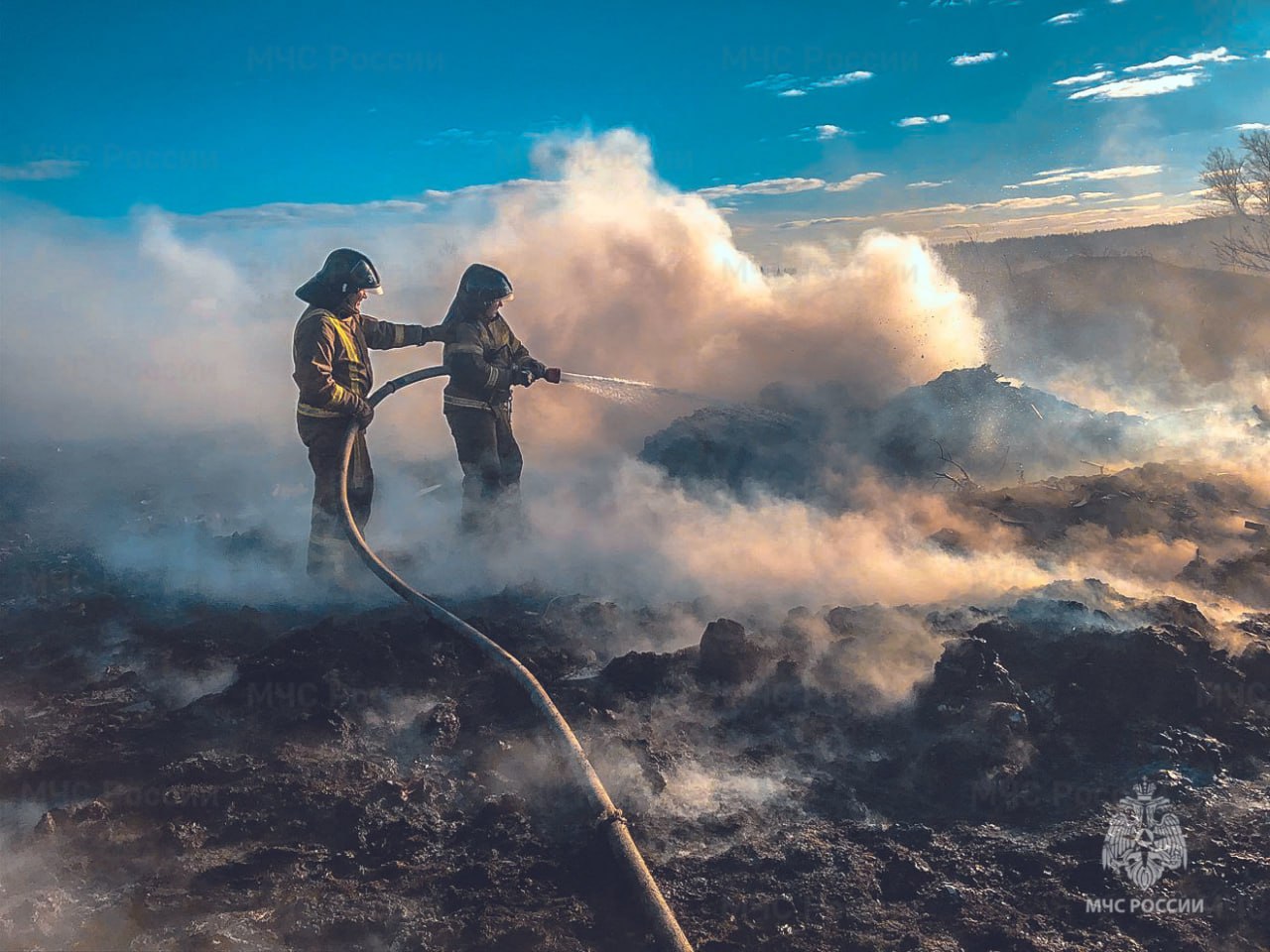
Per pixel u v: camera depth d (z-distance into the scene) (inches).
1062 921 142.4
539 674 224.4
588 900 151.5
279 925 145.6
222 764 188.1
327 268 283.6
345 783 184.7
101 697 227.8
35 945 140.4
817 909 146.4
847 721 199.8
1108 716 191.6
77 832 168.4
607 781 179.5
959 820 168.1
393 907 149.4
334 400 277.0
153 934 143.3
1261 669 205.9
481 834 167.8
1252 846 155.8
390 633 238.7
